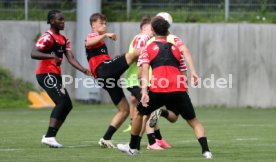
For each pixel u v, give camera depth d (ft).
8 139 131.64
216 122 179.42
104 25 117.50
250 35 237.86
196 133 97.66
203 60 240.53
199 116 202.08
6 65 249.34
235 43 238.68
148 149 114.52
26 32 249.14
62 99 116.06
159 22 96.89
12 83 246.47
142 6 255.91
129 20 253.24
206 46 240.53
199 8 252.62
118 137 138.62
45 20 253.85
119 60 113.80
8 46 248.93
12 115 206.18
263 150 112.16
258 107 238.07
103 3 254.47
